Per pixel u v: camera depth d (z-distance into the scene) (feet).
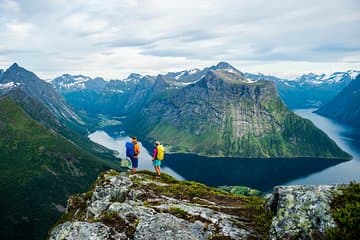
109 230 100.94
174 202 117.39
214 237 90.68
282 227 81.56
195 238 90.89
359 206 74.54
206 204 115.85
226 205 114.32
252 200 120.98
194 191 128.98
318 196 82.48
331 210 78.43
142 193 128.06
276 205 93.91
